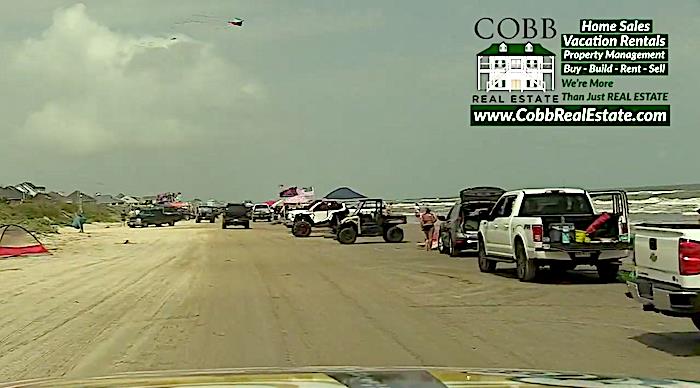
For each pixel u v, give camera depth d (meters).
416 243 40.81
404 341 12.17
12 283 21.95
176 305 16.78
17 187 90.12
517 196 21.86
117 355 11.25
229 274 24.08
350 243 41.09
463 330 13.18
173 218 76.44
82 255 34.09
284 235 52.59
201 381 2.78
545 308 15.85
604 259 20.23
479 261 24.12
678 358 10.75
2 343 12.33
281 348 11.64
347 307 16.16
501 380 2.81
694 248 10.70
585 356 10.91
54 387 2.78
